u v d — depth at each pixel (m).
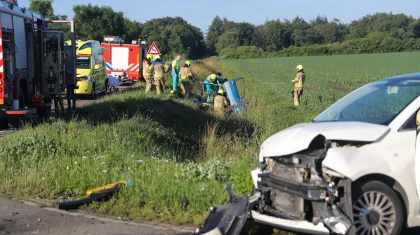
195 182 7.88
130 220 6.65
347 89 32.59
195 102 21.22
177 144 13.20
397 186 5.54
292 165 5.67
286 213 5.68
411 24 139.38
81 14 80.00
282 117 17.97
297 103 23.27
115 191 7.39
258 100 24.30
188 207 6.91
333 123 5.95
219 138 13.53
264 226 6.27
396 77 6.84
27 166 8.74
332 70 56.28
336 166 5.31
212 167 8.34
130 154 9.70
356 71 53.78
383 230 5.50
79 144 9.97
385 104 6.16
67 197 7.55
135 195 7.29
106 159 9.07
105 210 6.93
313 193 5.37
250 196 5.82
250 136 14.46
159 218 6.66
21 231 6.21
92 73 25.66
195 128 16.48
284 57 110.25
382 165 5.42
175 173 8.23
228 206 5.86
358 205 5.43
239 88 30.97
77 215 6.80
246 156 9.92
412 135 5.63
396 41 115.69
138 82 35.38
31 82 16.05
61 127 11.48
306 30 157.62
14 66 14.49
